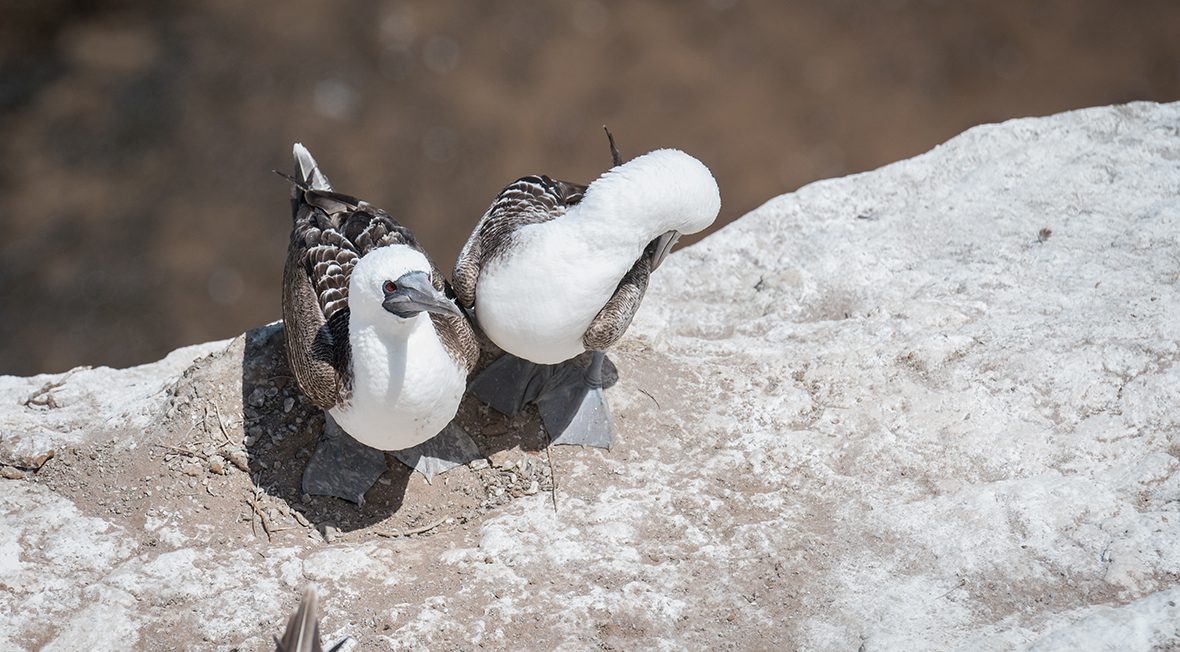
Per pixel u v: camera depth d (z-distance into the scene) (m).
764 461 12.44
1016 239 14.83
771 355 13.52
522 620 10.92
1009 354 13.11
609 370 13.38
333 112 38.81
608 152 38.44
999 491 11.80
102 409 13.38
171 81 39.28
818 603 11.05
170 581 11.27
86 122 38.38
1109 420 12.45
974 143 16.17
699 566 11.43
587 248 11.40
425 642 10.74
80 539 11.78
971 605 10.87
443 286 11.86
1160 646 10.12
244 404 12.64
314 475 12.27
